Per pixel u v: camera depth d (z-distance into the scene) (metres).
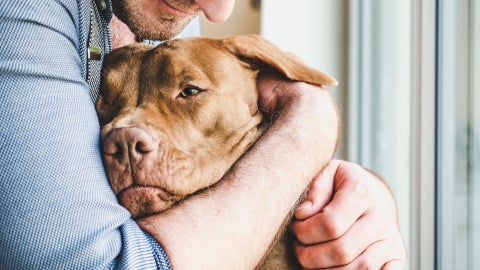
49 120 0.64
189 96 0.87
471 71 1.74
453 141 1.83
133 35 1.01
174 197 0.76
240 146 0.87
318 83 0.96
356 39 2.87
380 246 0.88
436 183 1.89
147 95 0.87
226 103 0.89
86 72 0.82
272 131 0.88
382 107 2.63
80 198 0.63
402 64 2.35
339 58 2.94
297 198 0.85
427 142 1.92
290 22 2.88
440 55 1.89
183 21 1.00
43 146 0.63
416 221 1.97
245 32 2.81
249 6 2.83
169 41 0.92
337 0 2.93
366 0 2.78
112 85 0.88
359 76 2.87
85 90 0.71
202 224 0.71
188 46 0.91
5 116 0.62
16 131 0.62
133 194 0.75
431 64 1.91
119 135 0.74
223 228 0.72
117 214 0.66
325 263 0.85
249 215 0.75
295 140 0.87
